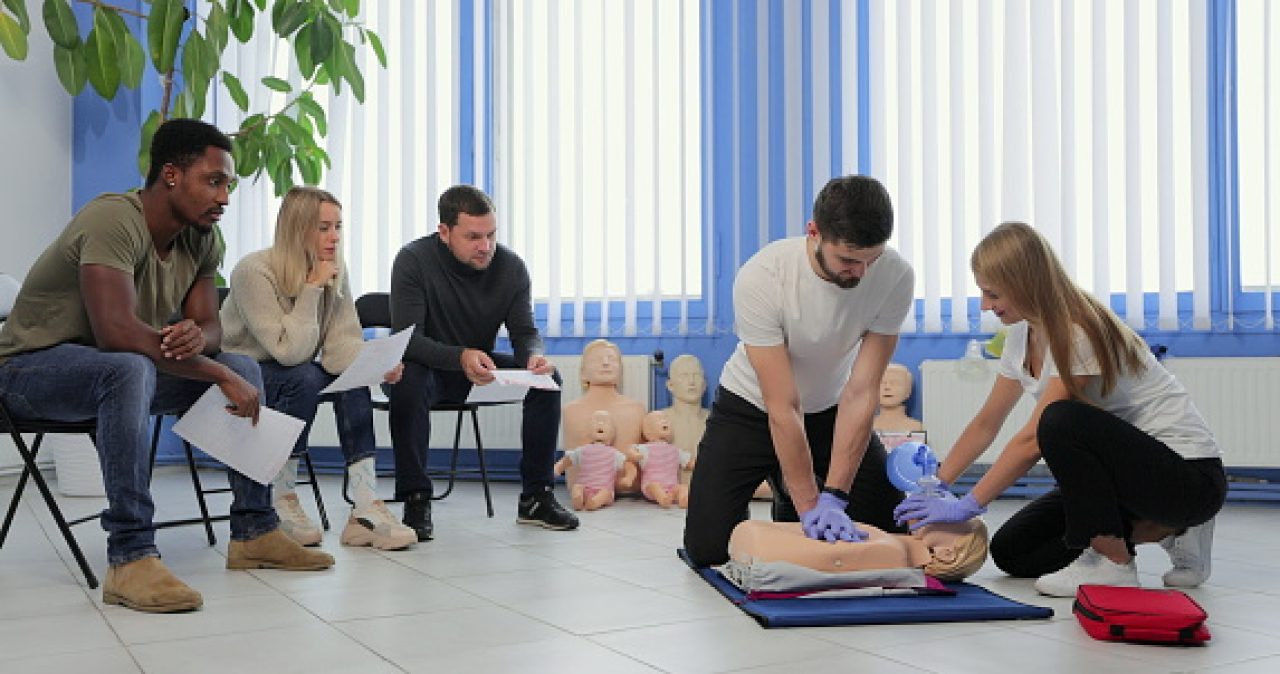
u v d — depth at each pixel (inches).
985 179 154.7
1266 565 100.2
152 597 79.4
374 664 65.7
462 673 63.7
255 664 65.6
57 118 192.4
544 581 92.3
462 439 176.4
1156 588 89.5
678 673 63.4
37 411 85.8
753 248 167.6
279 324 106.9
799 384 92.2
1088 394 85.0
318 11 155.6
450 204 122.3
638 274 171.5
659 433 153.6
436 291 124.0
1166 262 148.0
